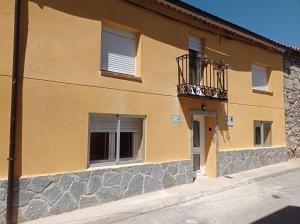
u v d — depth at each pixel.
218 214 5.96
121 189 6.75
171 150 8.01
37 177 5.47
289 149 12.93
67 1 6.09
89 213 5.76
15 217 5.18
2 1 5.27
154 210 6.24
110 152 6.87
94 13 6.53
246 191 7.87
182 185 8.12
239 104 10.39
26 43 5.50
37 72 5.61
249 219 5.64
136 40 7.54
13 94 5.25
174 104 8.17
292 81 13.35
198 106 8.86
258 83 11.66
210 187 7.93
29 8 5.56
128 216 5.77
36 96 5.58
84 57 6.32
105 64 6.91
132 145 7.36
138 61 7.44
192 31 8.86
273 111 12.05
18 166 5.30
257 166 10.95
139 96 7.33
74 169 6.04
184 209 6.30
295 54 13.44
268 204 6.64
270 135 11.98
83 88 6.27
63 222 5.27
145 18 7.59
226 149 9.77
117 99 6.87
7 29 5.30
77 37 6.22
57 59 5.89
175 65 8.28
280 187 8.32
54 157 5.77
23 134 5.39
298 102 13.70
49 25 5.81
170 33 8.21
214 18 9.13
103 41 6.89
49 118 5.73
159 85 7.82
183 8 8.22
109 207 6.14
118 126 6.97
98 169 6.38
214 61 9.28
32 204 5.39
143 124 7.47
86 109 6.29
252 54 11.09
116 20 6.95
